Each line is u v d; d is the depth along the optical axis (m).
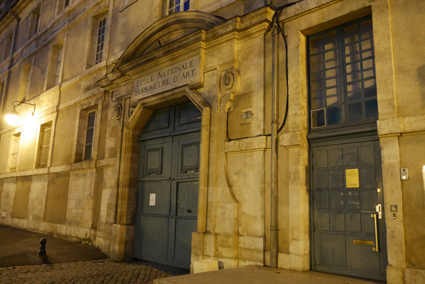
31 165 12.50
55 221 10.54
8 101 15.33
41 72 13.23
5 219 13.23
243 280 4.30
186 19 7.21
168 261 7.20
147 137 8.30
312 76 5.66
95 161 9.30
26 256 7.27
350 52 5.30
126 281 5.72
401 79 4.47
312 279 4.42
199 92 6.86
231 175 6.05
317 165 5.30
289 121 5.47
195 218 6.83
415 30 4.46
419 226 4.07
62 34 12.47
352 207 4.88
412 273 3.99
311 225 5.19
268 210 5.46
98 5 10.90
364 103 5.02
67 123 11.09
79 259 7.64
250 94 6.04
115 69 8.76
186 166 7.25
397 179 4.26
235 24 6.21
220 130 6.30
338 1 5.19
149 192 8.04
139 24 9.05
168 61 7.52
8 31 16.89
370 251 4.63
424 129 4.15
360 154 4.92
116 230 7.95
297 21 5.66
